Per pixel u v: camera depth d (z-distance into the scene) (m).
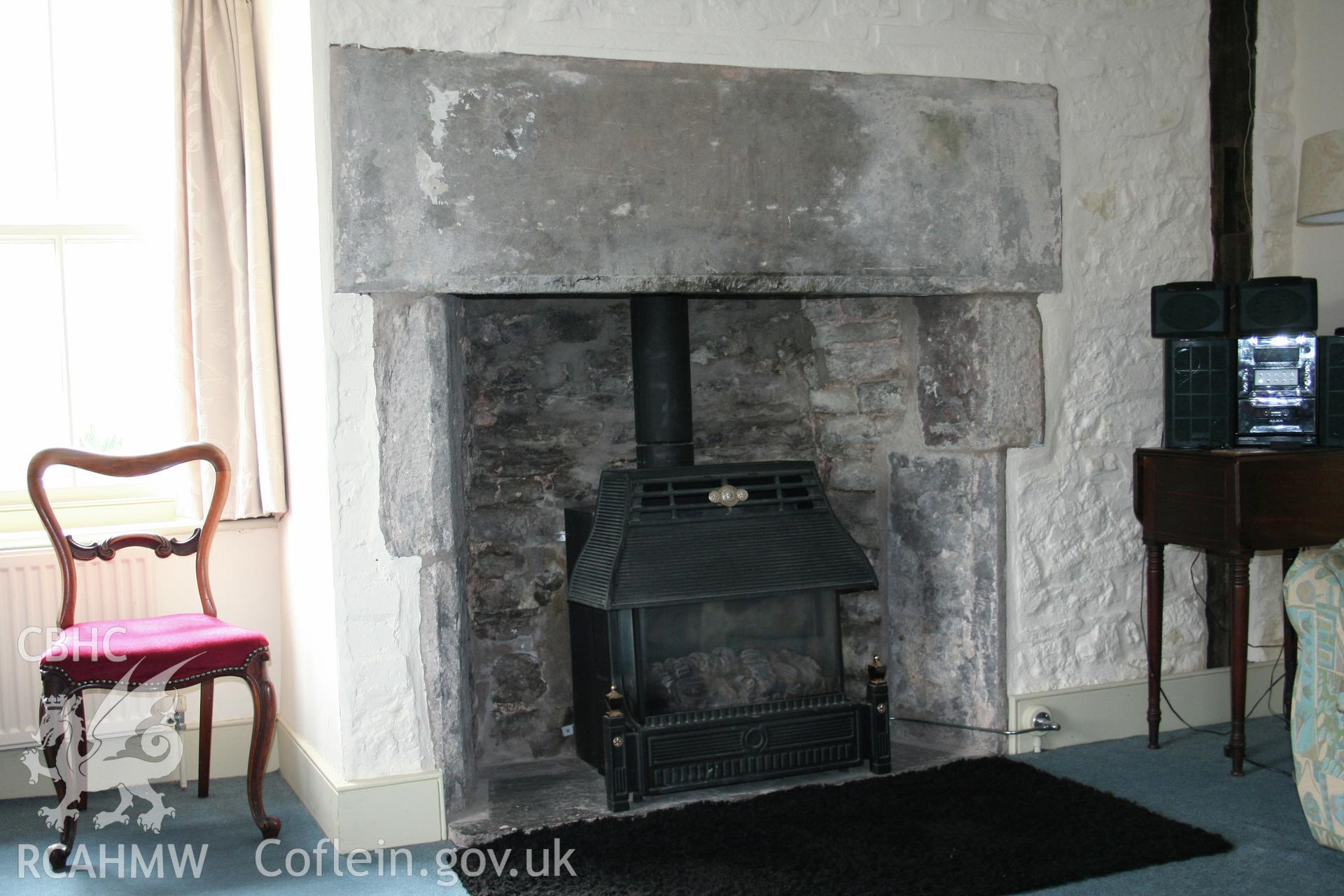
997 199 3.15
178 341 3.10
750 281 2.91
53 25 3.27
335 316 2.61
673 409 3.15
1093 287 3.31
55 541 2.78
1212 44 3.48
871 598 3.54
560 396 3.39
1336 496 3.00
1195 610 3.49
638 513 2.90
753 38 2.91
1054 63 3.23
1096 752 3.25
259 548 3.31
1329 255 3.50
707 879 2.39
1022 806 2.77
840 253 2.99
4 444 3.22
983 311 3.16
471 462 3.29
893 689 3.49
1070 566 3.31
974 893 2.31
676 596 2.79
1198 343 3.17
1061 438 3.29
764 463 3.05
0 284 3.21
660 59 2.83
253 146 3.10
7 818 2.95
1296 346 3.12
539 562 3.37
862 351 3.48
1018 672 3.27
